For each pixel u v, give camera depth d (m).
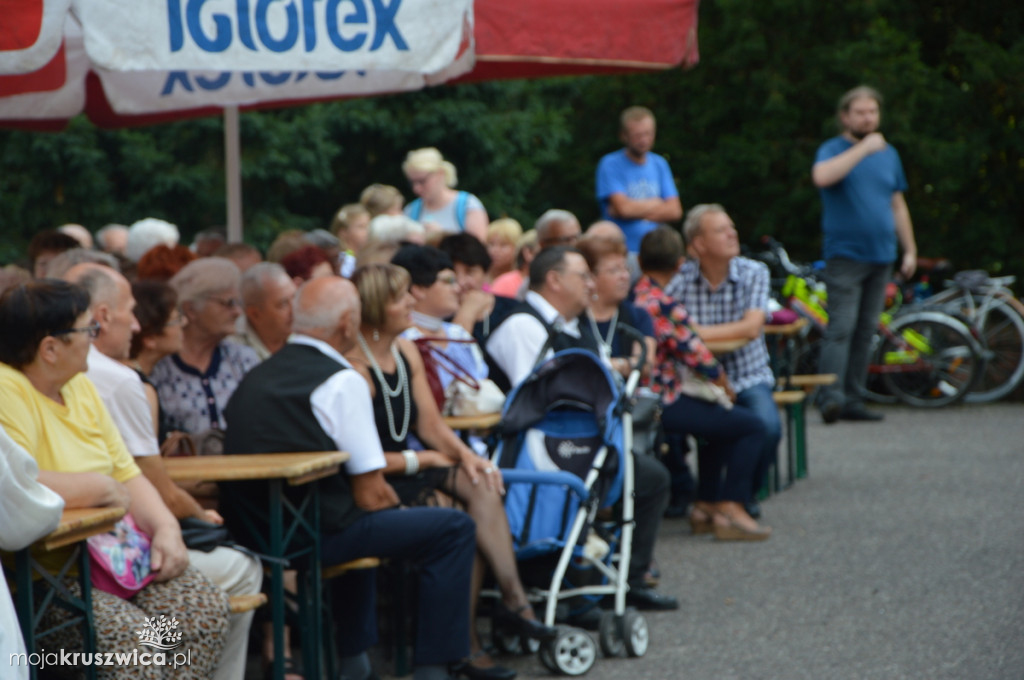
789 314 24.50
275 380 12.50
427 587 12.74
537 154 58.56
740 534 19.70
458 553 12.77
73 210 52.06
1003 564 17.66
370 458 12.45
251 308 14.74
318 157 52.16
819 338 33.03
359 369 13.38
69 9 12.23
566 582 15.27
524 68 20.97
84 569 9.45
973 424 29.59
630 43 15.40
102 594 10.15
